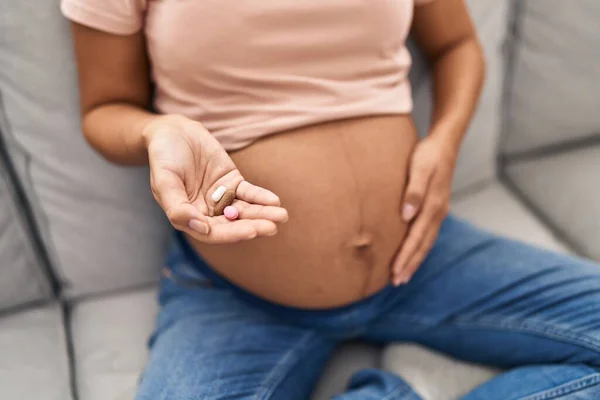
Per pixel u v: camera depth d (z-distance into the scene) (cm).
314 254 93
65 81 100
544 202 122
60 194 106
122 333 107
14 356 104
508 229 119
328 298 97
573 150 128
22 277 108
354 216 93
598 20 116
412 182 96
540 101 124
